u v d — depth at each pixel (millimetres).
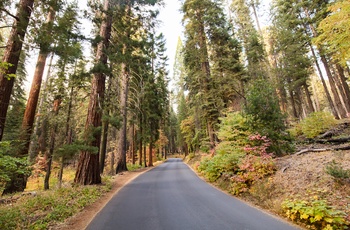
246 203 6980
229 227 4773
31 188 17266
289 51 22406
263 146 9336
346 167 6086
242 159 9328
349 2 7145
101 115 11609
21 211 5965
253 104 10383
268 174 8039
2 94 6656
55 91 17547
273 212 5824
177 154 74875
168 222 5297
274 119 10055
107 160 34500
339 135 11727
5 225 4809
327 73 18703
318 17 18438
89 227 5180
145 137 28125
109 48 12086
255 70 21609
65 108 18031
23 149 10617
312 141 12273
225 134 11812
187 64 21438
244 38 25859
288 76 23984
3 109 6684
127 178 15305
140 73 24344
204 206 6715
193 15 20359
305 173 6781
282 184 6840
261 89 10750
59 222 5520
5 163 5648
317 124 12945
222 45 20375
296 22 20828
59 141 17453
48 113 16922
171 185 11273
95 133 10352
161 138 43781
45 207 6531
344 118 17406
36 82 12078
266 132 9789
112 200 8250
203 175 14758
